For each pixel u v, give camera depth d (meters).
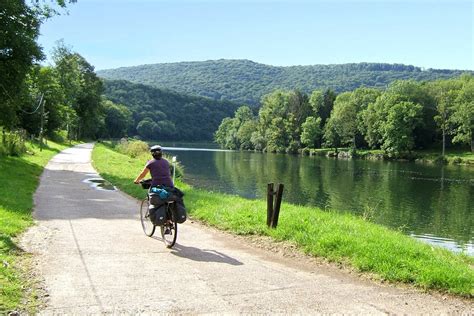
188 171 50.81
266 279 6.73
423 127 91.69
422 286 6.68
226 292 6.09
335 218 11.33
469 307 6.02
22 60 27.69
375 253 7.68
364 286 6.63
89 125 97.06
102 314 5.20
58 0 28.88
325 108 121.19
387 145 85.31
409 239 10.37
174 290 6.09
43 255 7.55
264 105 132.12
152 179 8.95
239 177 45.66
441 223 24.61
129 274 6.71
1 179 17.09
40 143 45.94
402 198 33.62
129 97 189.75
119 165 30.34
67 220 10.86
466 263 8.84
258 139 117.12
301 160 79.06
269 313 5.44
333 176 49.56
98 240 8.86
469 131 83.94
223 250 8.48
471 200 33.06
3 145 28.92
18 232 9.04
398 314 5.64
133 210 12.91
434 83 102.38
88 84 90.62
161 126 176.50
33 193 15.53
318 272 7.23
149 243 8.81
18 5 26.16
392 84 97.50
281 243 8.95
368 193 35.91
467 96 85.75
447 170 61.41
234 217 10.91
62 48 76.88
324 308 5.68
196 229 10.41
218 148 133.00
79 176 22.75
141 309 5.39
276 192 9.80
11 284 5.86
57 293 5.80
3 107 28.91
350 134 100.12
